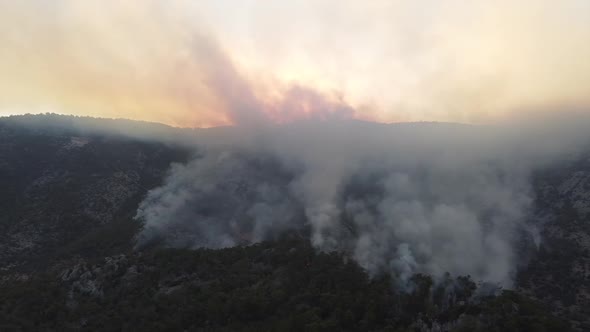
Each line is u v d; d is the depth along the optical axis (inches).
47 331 4694.9
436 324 4808.1
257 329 4702.3
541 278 6048.2
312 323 4542.3
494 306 4785.9
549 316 4685.0
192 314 4977.9
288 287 5467.5
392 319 4886.8
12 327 4603.8
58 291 5383.9
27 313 4918.8
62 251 7219.5
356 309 4931.1
